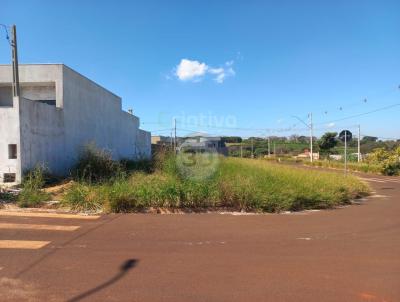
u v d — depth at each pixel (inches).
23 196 453.7
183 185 459.8
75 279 212.1
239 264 244.4
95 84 978.7
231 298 189.3
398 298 191.9
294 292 198.2
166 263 243.3
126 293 193.5
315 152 3120.1
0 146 578.6
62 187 537.6
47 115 681.6
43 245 278.8
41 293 192.1
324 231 350.3
